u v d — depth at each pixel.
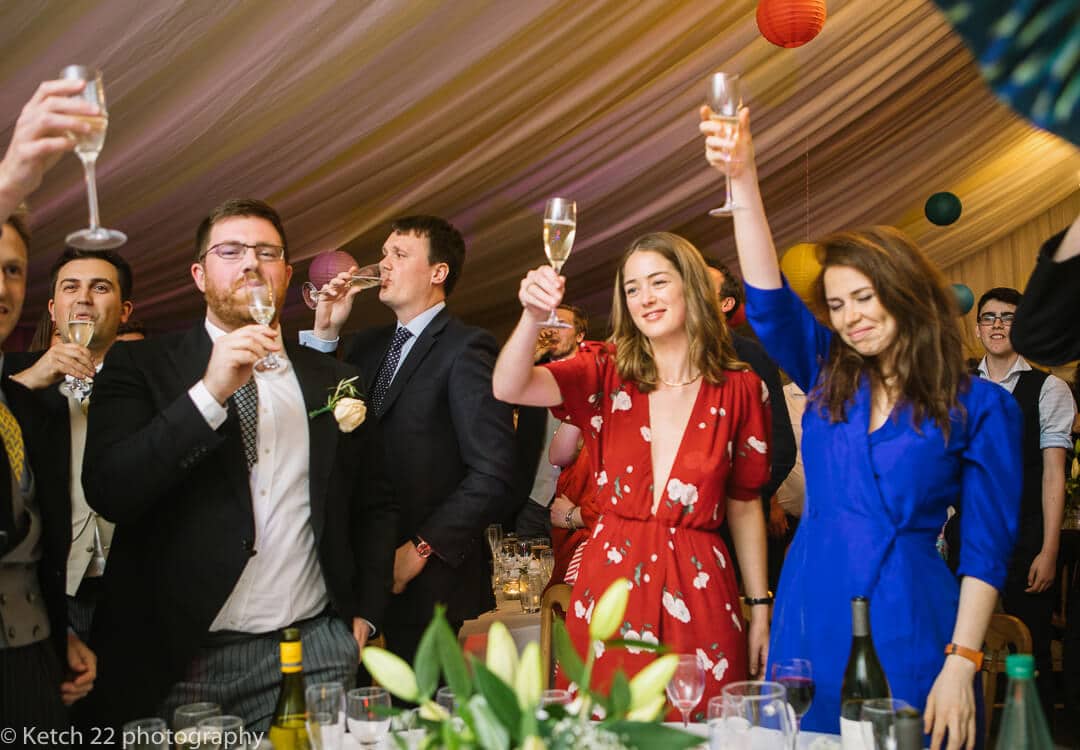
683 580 2.62
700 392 2.73
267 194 5.72
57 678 2.07
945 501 2.30
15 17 3.80
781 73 6.88
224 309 2.54
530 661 1.29
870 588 2.24
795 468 4.11
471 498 3.13
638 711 1.34
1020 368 4.64
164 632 2.42
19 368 3.39
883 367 2.32
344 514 2.66
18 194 1.70
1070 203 12.81
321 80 4.90
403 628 3.12
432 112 5.58
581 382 2.76
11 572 2.01
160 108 4.64
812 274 7.66
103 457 2.38
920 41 7.45
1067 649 4.09
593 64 5.81
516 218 7.37
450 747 1.27
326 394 2.69
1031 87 1.17
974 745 2.18
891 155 9.52
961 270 13.20
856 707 1.78
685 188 7.83
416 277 3.35
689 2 5.70
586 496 3.92
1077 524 5.28
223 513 2.45
